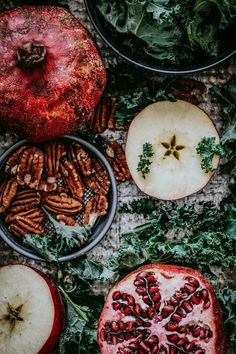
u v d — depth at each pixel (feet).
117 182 1.82
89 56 1.61
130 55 1.71
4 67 1.56
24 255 1.77
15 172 1.77
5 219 1.78
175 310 1.67
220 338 1.69
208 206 1.81
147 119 1.77
